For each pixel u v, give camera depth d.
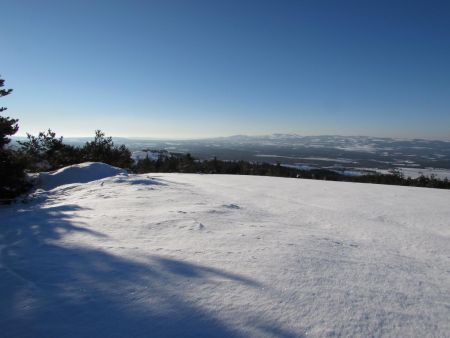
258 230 4.65
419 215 7.48
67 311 2.20
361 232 5.58
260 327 2.05
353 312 2.32
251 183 12.95
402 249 4.64
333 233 5.31
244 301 2.38
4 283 2.65
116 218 5.06
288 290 2.61
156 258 3.23
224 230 4.53
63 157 14.56
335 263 3.41
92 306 2.27
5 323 2.07
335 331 2.05
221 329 2.02
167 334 1.96
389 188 12.82
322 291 2.64
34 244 3.79
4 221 5.13
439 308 2.54
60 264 3.06
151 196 7.53
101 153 15.97
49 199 8.02
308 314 2.24
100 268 2.96
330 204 8.60
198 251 3.50
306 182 14.24
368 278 3.07
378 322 2.21
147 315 2.16
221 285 2.63
